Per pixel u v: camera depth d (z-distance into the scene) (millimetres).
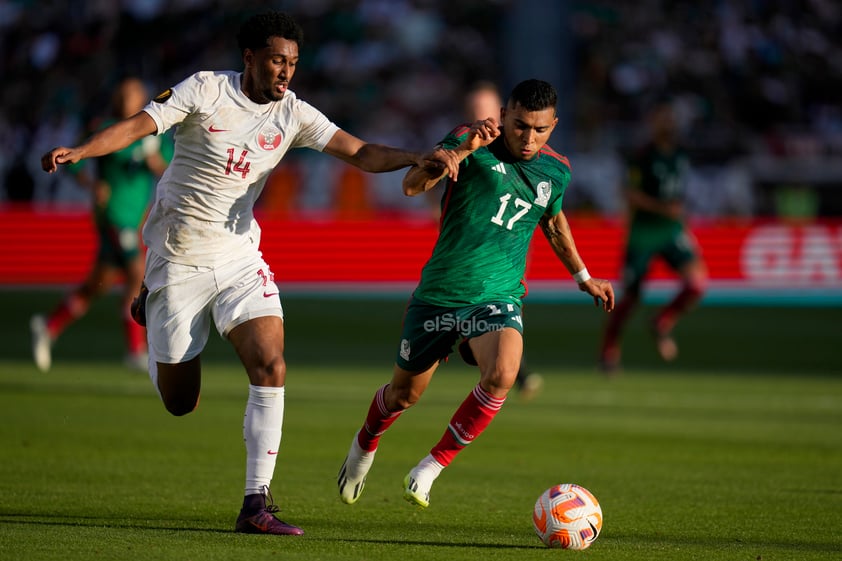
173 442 28062
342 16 93188
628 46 89750
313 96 89875
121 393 37750
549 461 26781
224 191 18219
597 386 43750
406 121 87688
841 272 64750
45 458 25188
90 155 16656
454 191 18781
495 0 93438
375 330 59531
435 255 18969
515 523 19250
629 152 75562
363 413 34781
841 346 56094
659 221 45656
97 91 88312
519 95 18234
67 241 67625
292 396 38750
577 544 16797
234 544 16438
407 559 15781
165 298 18531
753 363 51344
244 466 24797
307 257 67125
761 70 89438
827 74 89938
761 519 19906
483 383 17797
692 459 27297
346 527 18484
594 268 65125
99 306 67125
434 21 93250
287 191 69062
